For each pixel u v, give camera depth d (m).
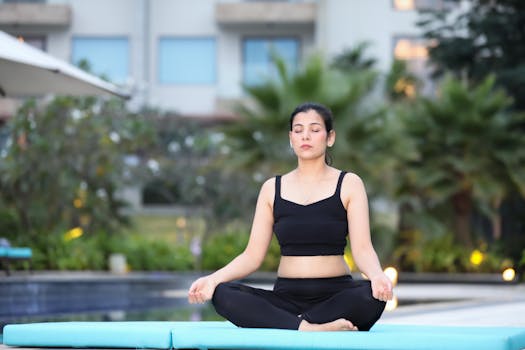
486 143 17.89
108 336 3.86
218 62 30.19
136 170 18.30
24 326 3.99
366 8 28.48
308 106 3.99
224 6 29.56
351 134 17.11
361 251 3.84
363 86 17.25
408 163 18.08
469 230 18.44
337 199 3.87
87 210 16.25
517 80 20.41
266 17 29.45
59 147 15.10
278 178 4.02
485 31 21.38
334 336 3.54
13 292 10.07
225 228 19.16
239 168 17.56
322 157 3.97
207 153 19.64
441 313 7.31
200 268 17.12
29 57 8.29
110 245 15.70
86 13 29.83
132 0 29.89
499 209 20.59
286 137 17.31
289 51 30.38
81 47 29.88
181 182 19.05
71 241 14.86
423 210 18.70
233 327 3.96
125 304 10.52
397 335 3.52
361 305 3.75
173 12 30.23
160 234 24.30
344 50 26.67
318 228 3.84
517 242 18.09
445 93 18.34
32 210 14.96
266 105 17.59
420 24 22.91
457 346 3.49
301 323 3.73
